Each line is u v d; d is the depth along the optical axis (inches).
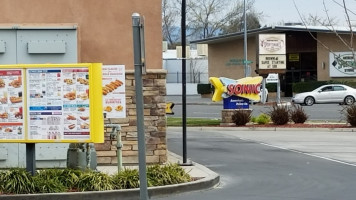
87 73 439.8
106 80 557.6
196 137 955.3
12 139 445.1
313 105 1868.8
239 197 444.8
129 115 584.1
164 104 590.2
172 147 810.2
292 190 477.1
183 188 463.5
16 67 443.5
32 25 563.5
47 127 442.9
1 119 445.7
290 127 1093.1
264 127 1098.7
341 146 817.5
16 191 431.2
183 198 442.6
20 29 558.9
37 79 442.9
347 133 1026.1
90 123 440.5
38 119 443.5
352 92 1892.2
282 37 1825.8
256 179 538.0
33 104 443.2
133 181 450.0
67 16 580.7
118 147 478.9
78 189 438.9
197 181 479.8
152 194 444.5
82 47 583.5
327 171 585.0
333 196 448.5
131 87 582.6
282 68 1830.7
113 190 435.8
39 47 559.5
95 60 584.7
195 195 456.4
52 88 442.0
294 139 920.3
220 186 500.4
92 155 480.4
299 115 1163.9
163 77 589.0
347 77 2257.6
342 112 1266.0
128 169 480.1
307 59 2406.5
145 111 587.5
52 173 452.1
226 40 2615.7
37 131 443.8
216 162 654.5
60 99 441.4
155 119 589.0
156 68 590.9
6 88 444.8
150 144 588.1
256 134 1014.4
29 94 443.5
